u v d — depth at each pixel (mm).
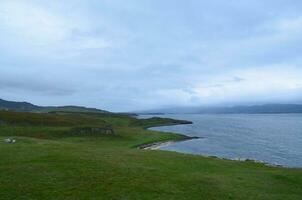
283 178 33625
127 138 104562
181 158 40969
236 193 27172
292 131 177875
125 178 28438
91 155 37000
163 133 130875
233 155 88250
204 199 24891
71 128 99125
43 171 28734
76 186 25531
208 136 144625
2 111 110938
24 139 49375
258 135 152000
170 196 24922
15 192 23641
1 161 31484
